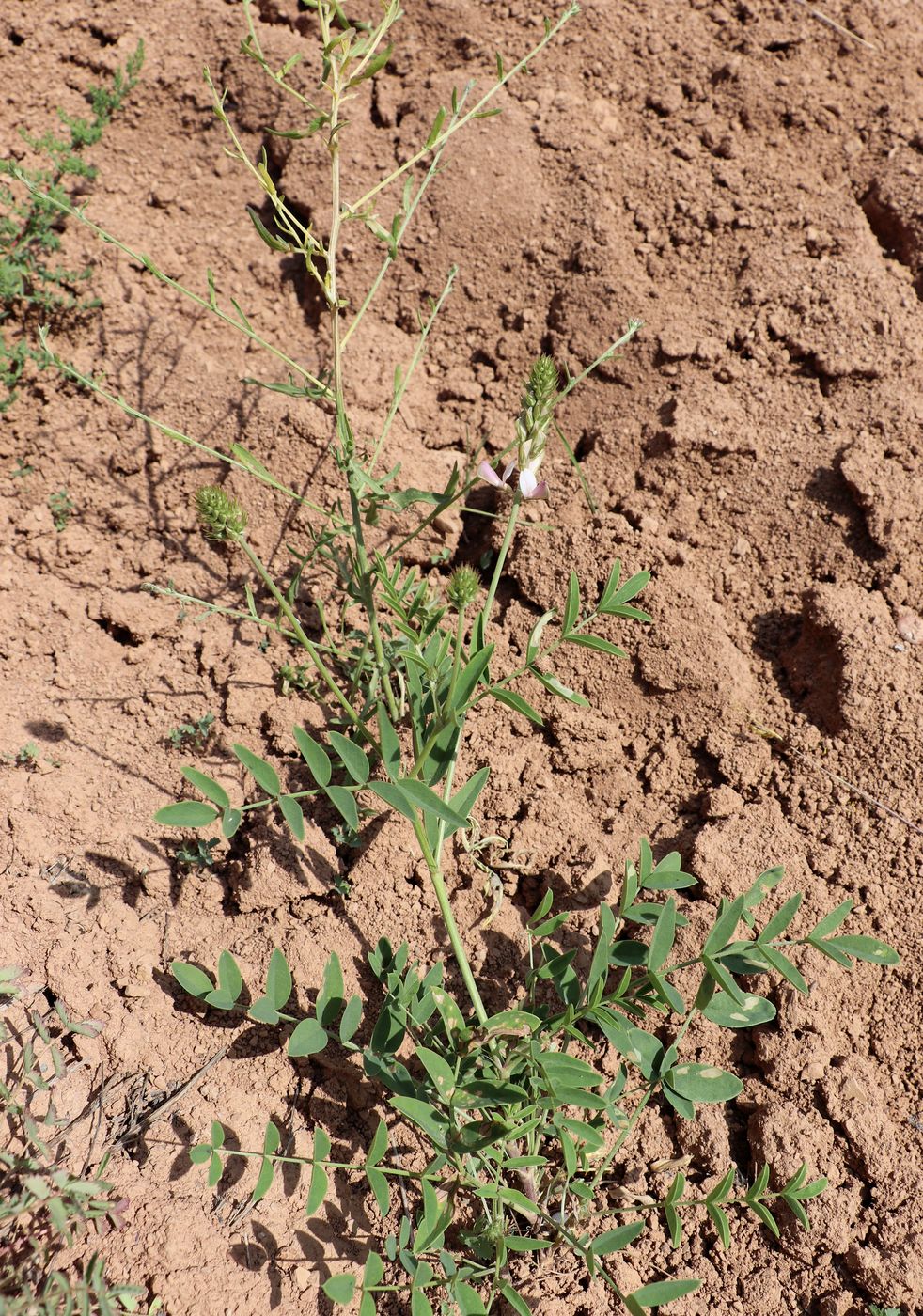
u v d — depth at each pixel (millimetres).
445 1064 626
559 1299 670
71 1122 686
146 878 728
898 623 760
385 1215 664
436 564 805
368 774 642
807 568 784
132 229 842
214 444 800
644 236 845
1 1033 696
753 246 836
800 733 756
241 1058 706
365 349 827
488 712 773
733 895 723
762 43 875
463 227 840
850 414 799
